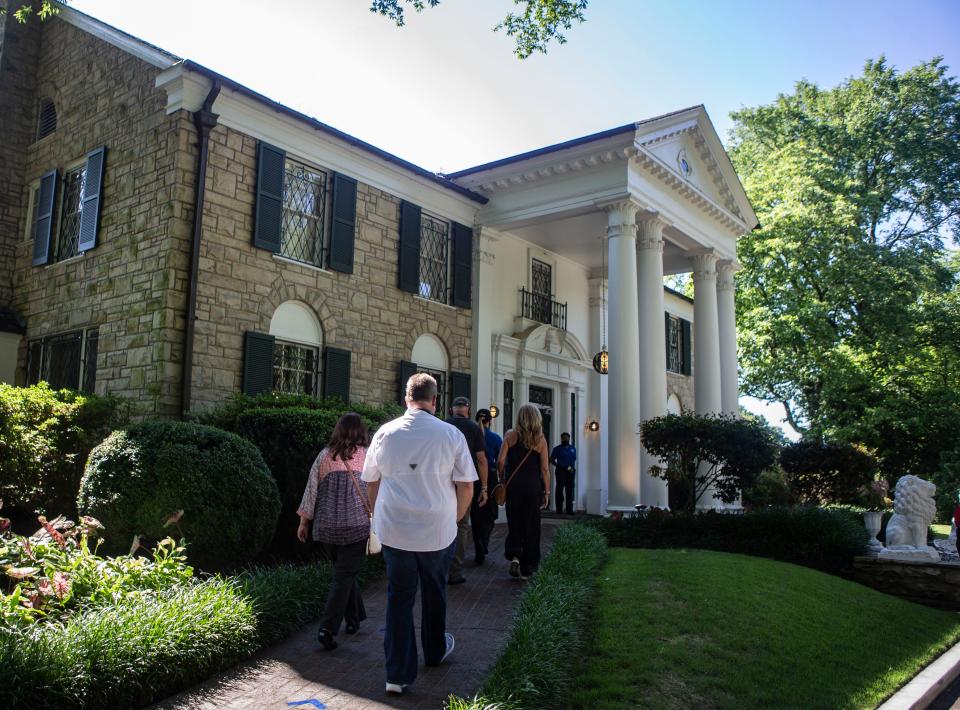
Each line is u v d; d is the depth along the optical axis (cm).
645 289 1537
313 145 1279
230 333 1108
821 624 670
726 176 1778
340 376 1272
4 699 359
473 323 1599
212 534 694
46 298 1302
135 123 1166
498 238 1672
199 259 1076
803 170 2517
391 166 1413
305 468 874
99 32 1278
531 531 781
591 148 1451
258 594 561
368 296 1353
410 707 434
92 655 411
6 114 1425
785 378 2456
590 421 1944
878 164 2773
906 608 859
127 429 748
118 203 1168
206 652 469
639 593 674
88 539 732
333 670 493
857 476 1462
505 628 600
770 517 1086
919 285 2455
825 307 2339
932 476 2288
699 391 1772
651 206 1523
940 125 2698
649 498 1472
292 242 1249
